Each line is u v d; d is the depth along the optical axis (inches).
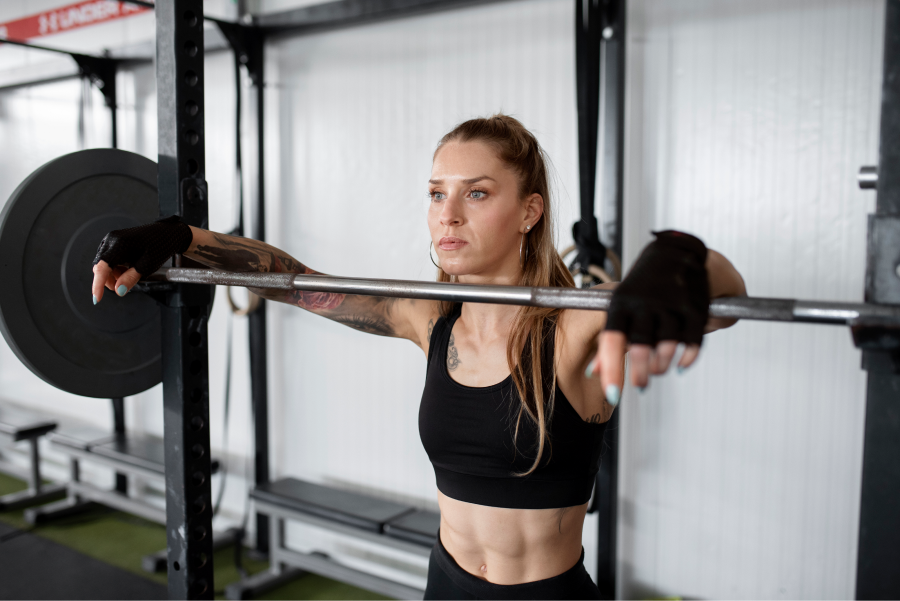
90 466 145.2
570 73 85.9
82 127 127.7
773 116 75.2
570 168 86.8
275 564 104.4
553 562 38.1
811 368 75.6
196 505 46.2
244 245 45.4
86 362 46.5
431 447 39.5
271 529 104.1
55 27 138.2
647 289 21.9
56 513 128.0
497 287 29.4
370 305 46.2
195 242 41.9
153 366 50.4
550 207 40.4
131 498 123.6
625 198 83.7
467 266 38.0
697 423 82.0
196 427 45.9
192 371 45.4
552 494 36.8
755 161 76.4
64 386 45.4
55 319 44.8
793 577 78.0
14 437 127.9
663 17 80.0
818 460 75.9
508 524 37.5
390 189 101.2
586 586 39.6
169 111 43.7
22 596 98.8
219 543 116.2
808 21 72.7
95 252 47.2
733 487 80.6
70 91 138.2
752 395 78.8
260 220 109.0
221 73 115.4
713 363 80.7
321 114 106.7
